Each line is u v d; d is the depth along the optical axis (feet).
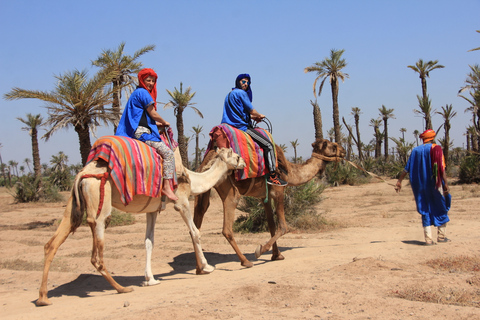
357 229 41.37
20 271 28.02
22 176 118.83
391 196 82.84
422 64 128.98
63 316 16.39
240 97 26.32
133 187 19.76
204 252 32.81
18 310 18.04
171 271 26.89
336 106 118.73
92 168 19.38
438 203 26.53
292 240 36.19
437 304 15.26
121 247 36.99
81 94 59.98
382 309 15.01
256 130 26.21
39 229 55.98
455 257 22.59
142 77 22.08
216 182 24.29
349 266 21.26
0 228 57.72
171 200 22.79
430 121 119.65
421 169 26.86
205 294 18.17
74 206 18.83
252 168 25.05
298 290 17.58
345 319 14.11
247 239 38.60
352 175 125.29
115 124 63.62
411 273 20.17
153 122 21.91
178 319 14.56
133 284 23.36
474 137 139.44
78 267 29.45
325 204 73.20
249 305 16.11
